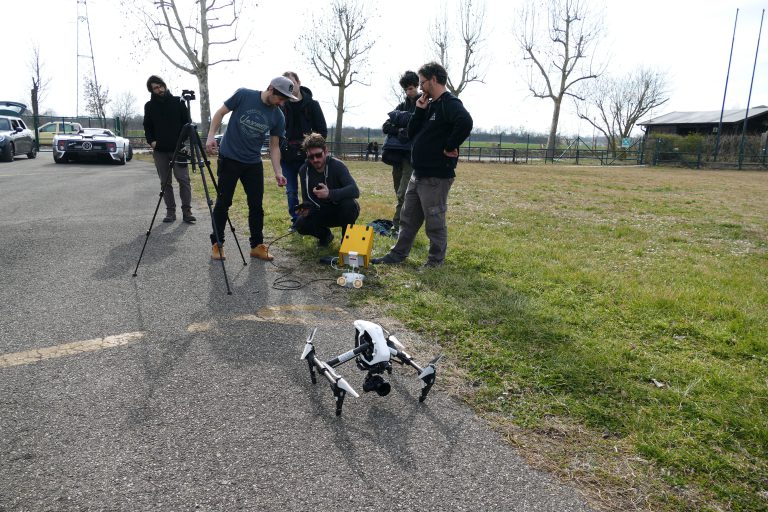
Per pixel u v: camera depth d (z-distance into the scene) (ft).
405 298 15.20
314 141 18.34
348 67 111.45
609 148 160.56
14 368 10.27
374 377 9.30
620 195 47.96
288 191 22.35
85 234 21.16
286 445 8.43
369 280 16.79
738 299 15.70
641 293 15.88
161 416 8.99
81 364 10.55
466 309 14.20
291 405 9.56
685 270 19.39
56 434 8.36
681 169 105.91
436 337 12.66
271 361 11.12
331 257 18.58
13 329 12.00
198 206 29.17
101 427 8.60
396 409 9.63
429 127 17.35
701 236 27.71
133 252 18.78
